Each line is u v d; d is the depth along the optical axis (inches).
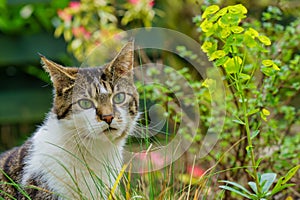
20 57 313.6
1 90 326.0
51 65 122.0
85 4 203.5
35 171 123.0
